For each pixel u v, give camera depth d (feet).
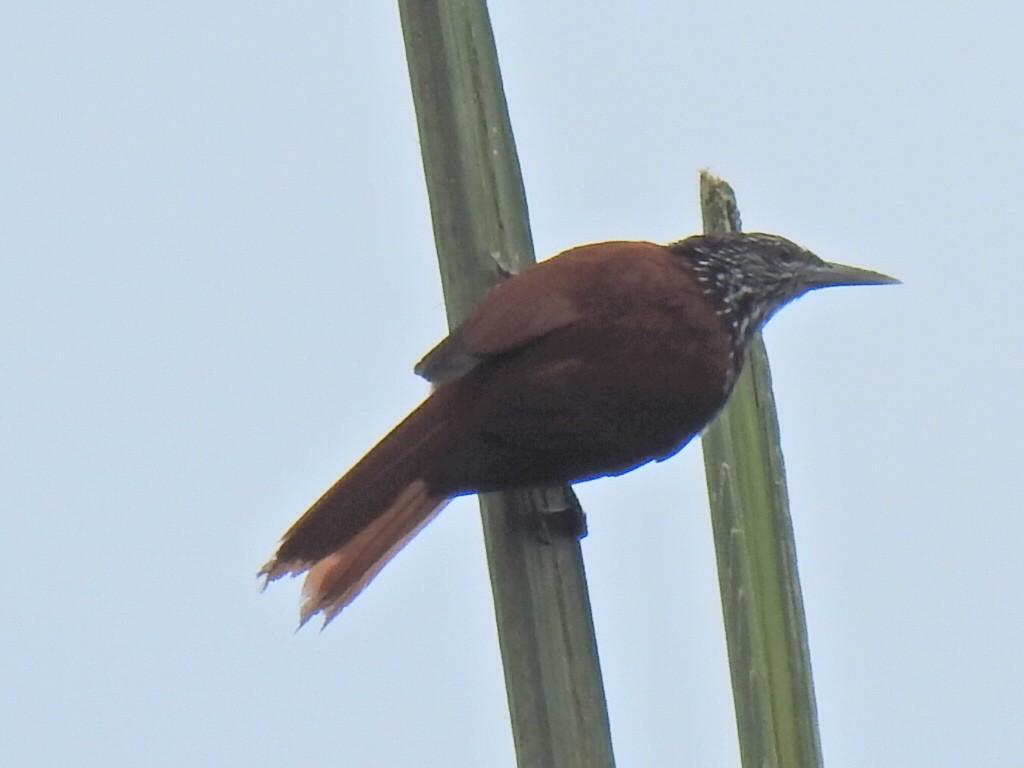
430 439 20.36
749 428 17.47
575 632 17.74
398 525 20.02
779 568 17.06
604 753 17.37
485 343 19.92
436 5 18.75
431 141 19.56
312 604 19.76
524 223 20.75
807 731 16.55
